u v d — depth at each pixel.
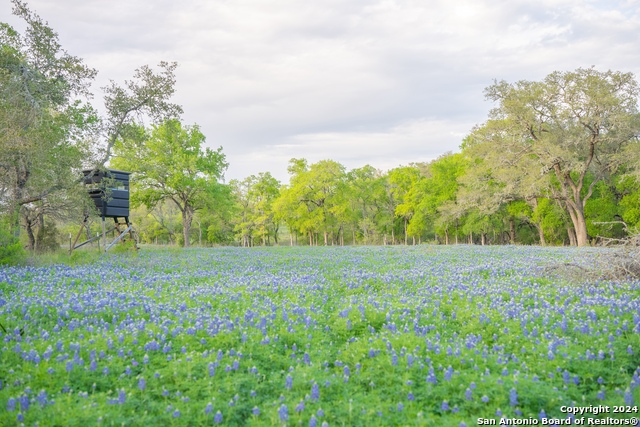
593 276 13.98
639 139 40.00
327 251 33.47
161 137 52.25
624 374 6.75
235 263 22.33
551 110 40.25
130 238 30.72
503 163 42.09
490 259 23.27
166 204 77.81
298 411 5.65
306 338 8.48
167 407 5.59
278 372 6.89
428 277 15.84
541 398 5.93
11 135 19.39
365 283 14.81
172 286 14.22
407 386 6.29
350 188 68.75
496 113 42.69
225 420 5.51
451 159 61.56
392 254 28.62
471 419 5.45
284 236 112.62
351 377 6.76
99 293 12.07
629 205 44.41
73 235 43.94
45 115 23.97
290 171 68.50
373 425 5.39
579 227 41.78
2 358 6.79
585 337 8.17
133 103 27.80
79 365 6.65
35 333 8.23
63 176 23.55
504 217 59.19
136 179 51.19
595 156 43.81
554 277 14.89
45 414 5.27
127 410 5.62
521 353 7.66
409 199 66.00
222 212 58.34
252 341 8.02
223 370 6.83
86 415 5.25
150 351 7.57
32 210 27.44
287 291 13.16
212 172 55.78
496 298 11.61
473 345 7.96
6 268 17.14
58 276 15.61
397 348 7.75
